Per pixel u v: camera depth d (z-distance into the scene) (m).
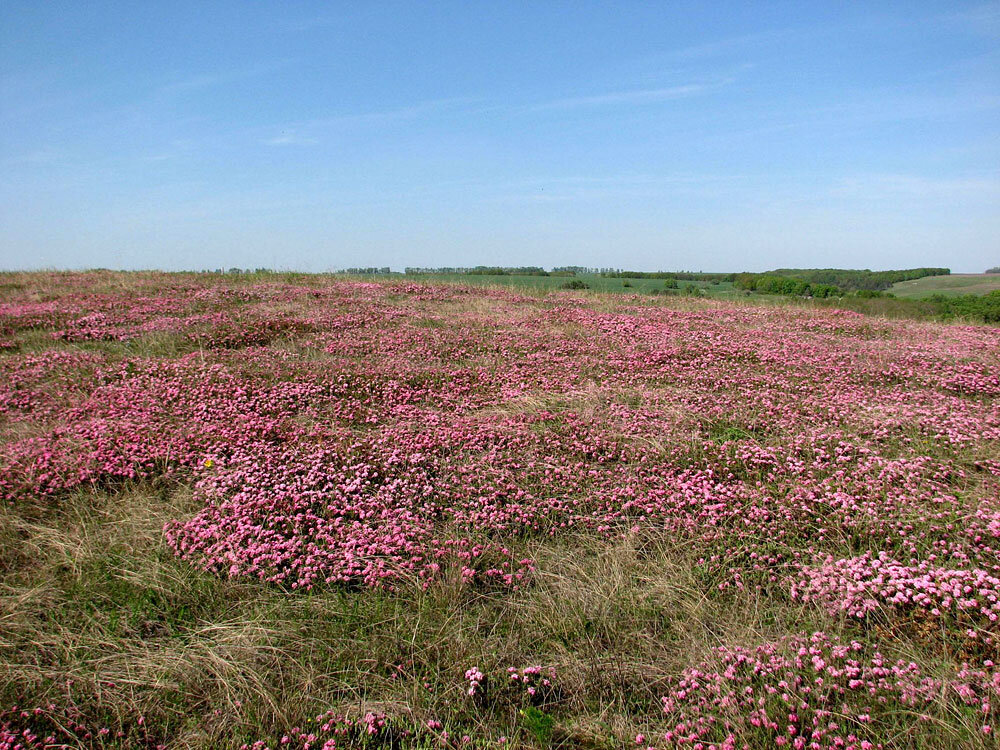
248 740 3.52
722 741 3.45
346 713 3.67
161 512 5.64
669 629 4.43
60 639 4.11
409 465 6.56
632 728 3.60
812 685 3.74
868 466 6.41
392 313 15.32
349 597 4.69
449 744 3.50
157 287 17.80
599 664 4.09
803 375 10.16
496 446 7.14
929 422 7.61
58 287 18.05
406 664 4.06
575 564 5.09
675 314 16.11
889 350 11.93
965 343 12.98
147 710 3.69
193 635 4.25
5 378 9.28
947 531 5.19
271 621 4.38
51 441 6.78
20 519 5.39
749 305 18.86
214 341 11.95
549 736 3.58
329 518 5.67
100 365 9.96
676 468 6.64
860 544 5.25
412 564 4.97
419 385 9.64
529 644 4.30
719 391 9.47
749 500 5.90
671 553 5.23
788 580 4.79
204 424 7.56
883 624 4.31
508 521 5.68
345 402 8.76
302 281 20.89
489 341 12.54
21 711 3.57
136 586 4.66
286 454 6.72
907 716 3.44
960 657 3.94
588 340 12.75
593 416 8.05
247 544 5.15
